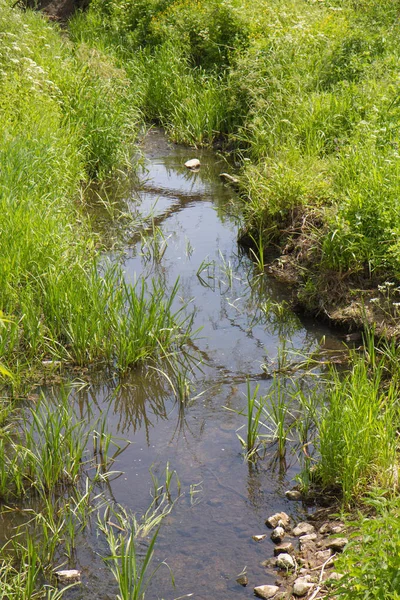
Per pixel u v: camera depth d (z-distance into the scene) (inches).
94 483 176.7
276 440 191.6
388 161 277.1
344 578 116.3
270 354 232.5
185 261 294.8
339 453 169.3
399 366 204.4
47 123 364.2
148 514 165.6
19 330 228.5
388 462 166.2
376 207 257.6
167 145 440.5
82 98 411.2
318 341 238.8
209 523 162.6
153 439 193.6
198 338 241.4
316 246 269.0
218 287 275.3
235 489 173.6
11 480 173.2
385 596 107.9
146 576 147.9
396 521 119.6
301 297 258.2
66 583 145.7
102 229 325.1
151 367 224.1
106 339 229.0
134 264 291.7
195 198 360.5
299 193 296.5
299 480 170.9
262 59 424.2
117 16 625.0
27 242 251.4
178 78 478.0
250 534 159.0
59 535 159.2
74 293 235.6
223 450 188.2
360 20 463.8
